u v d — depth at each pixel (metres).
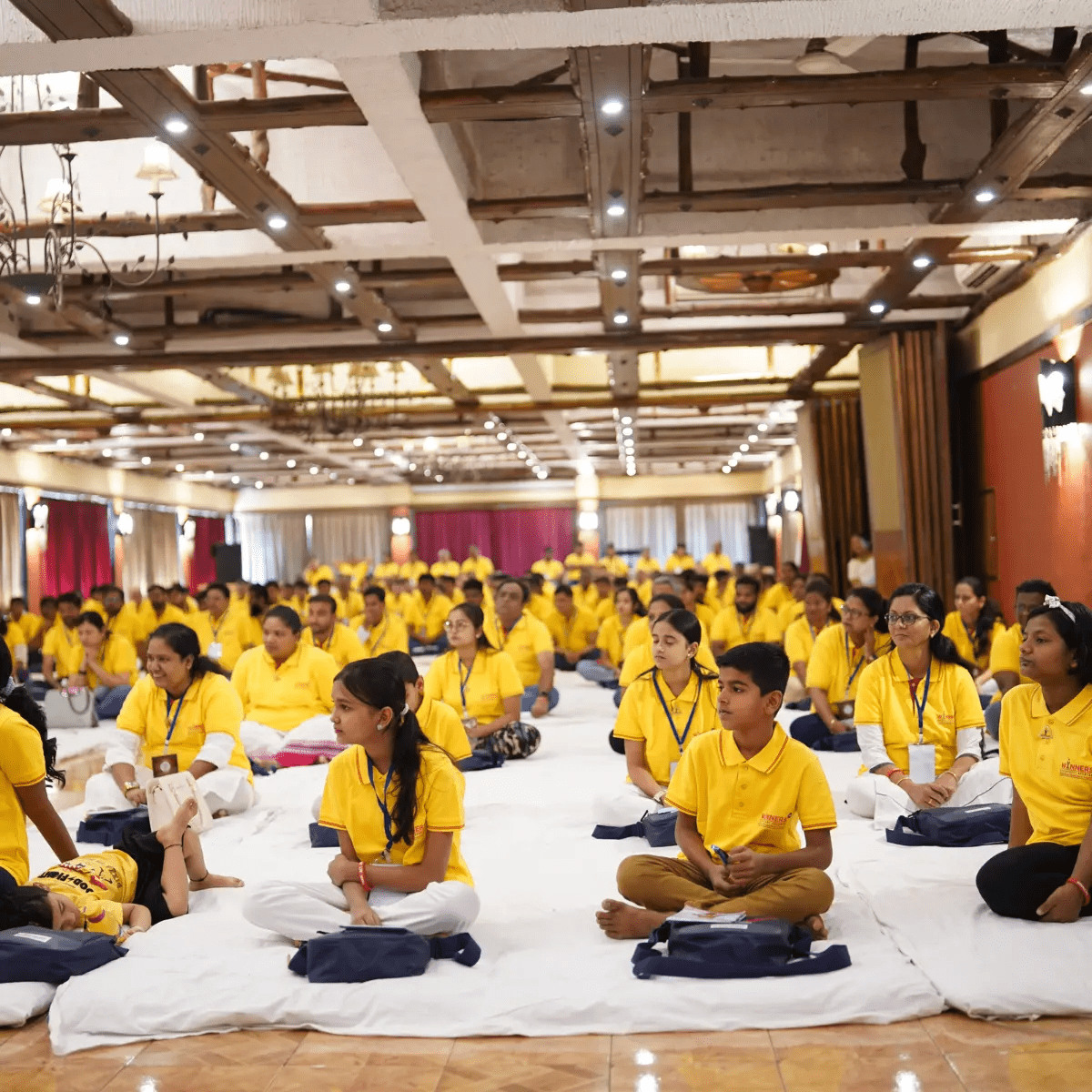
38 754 3.70
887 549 11.15
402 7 4.75
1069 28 5.64
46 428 15.89
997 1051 2.78
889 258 8.69
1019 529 9.88
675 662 4.94
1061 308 8.66
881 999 3.04
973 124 7.32
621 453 22.69
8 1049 3.00
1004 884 3.52
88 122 5.91
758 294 10.70
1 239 6.79
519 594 9.28
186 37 4.86
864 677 5.15
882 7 4.69
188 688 5.56
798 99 5.82
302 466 24.27
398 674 3.58
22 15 4.86
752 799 3.62
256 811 5.72
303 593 16.44
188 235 8.26
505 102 5.70
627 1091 2.64
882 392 11.07
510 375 14.90
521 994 3.14
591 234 7.80
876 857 4.44
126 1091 2.73
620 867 3.77
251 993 3.16
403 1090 2.69
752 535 21.88
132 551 24.61
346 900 3.63
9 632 13.88
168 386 14.35
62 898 3.53
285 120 5.89
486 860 4.72
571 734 8.31
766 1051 2.84
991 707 6.74
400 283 9.06
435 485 28.94
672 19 4.78
